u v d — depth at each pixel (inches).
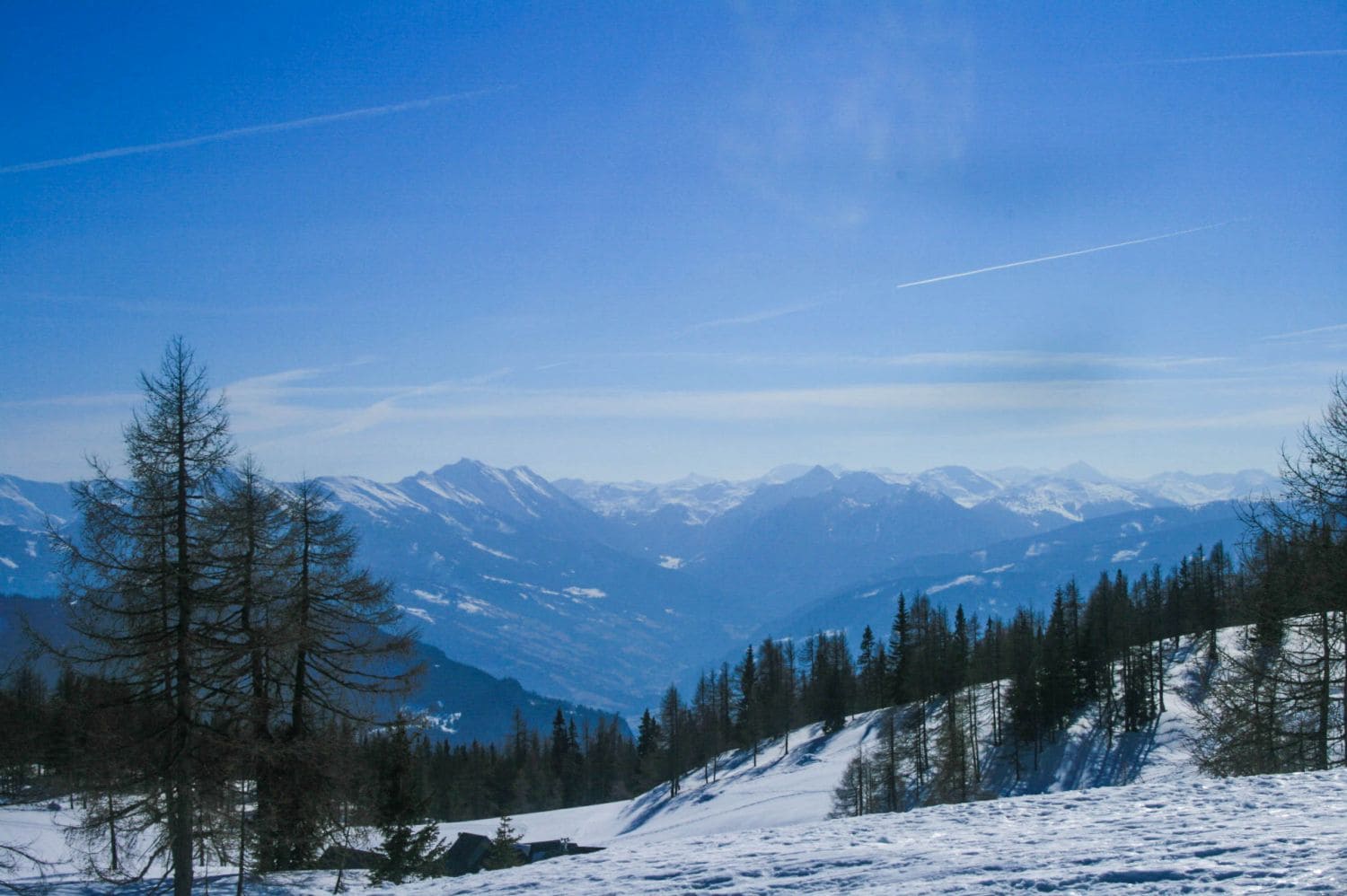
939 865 405.1
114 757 797.2
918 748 2620.6
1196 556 3437.5
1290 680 871.7
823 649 4301.2
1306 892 289.0
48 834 1385.3
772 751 3754.9
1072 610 3388.3
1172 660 3068.4
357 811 1013.8
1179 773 2234.3
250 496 904.9
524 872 550.0
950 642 3358.8
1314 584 832.3
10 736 840.3
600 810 3661.4
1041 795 596.7
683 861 507.2
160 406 827.4
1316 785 498.3
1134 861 364.5
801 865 450.9
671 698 3841.0
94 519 812.6
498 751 4813.0
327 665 1054.4
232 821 842.8
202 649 835.4
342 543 1067.3
